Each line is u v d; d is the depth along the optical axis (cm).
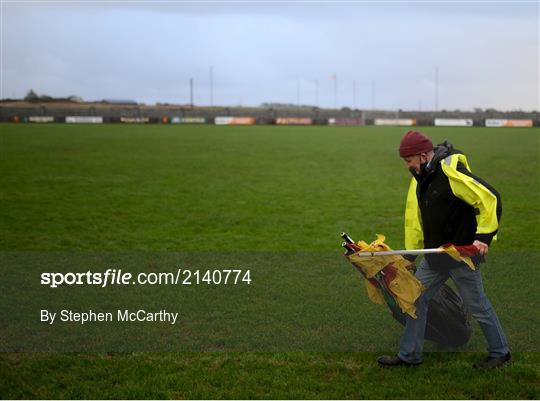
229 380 512
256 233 1077
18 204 1332
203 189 1573
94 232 1072
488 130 5281
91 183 1658
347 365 545
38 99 9281
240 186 1633
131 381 509
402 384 505
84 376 520
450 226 525
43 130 4338
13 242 992
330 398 482
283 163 2205
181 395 486
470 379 512
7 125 5291
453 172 511
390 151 2762
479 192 502
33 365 543
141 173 1880
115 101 9919
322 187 1625
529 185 1686
